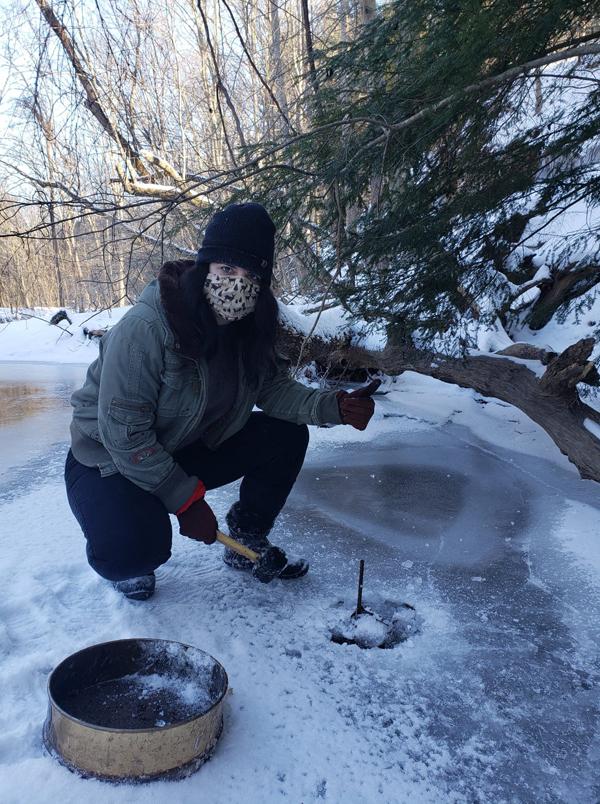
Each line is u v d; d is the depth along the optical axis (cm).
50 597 222
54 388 795
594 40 270
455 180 304
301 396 235
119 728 140
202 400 203
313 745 160
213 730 151
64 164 492
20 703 166
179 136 856
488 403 589
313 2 557
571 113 286
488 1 233
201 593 233
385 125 253
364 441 484
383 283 333
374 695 182
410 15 254
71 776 140
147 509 201
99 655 167
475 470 412
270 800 141
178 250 467
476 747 163
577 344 315
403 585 251
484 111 273
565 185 325
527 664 200
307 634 210
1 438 498
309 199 305
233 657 193
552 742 166
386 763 156
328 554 278
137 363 188
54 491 353
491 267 353
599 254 443
